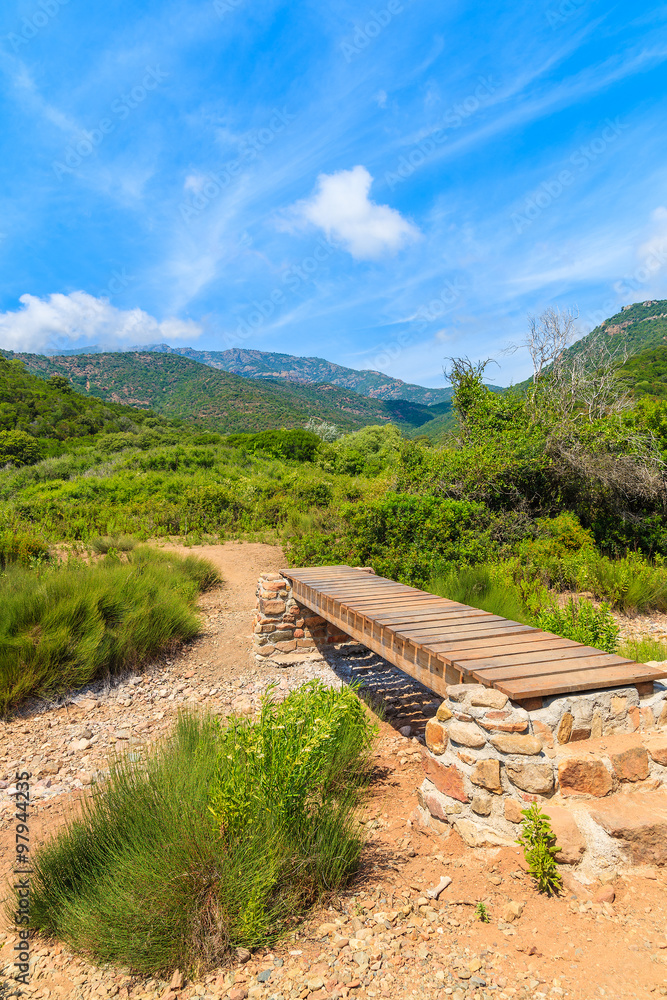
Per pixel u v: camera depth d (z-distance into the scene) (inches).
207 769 112.2
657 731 110.7
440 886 94.0
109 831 106.5
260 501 658.8
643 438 426.9
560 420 464.1
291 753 104.3
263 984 77.8
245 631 291.3
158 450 1109.7
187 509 631.2
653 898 87.4
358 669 238.8
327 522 508.4
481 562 347.3
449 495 449.4
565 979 73.8
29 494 784.9
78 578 267.3
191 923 86.0
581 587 325.7
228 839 96.8
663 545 403.9
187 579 360.5
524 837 95.3
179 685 227.8
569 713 103.5
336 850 99.8
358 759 141.3
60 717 199.0
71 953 90.4
